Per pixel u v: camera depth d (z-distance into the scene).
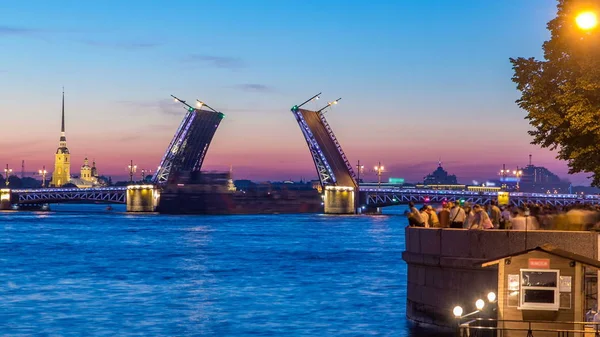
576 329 29.42
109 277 88.75
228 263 107.25
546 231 35.59
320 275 89.12
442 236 38.56
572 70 46.50
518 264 29.88
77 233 190.38
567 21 47.06
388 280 82.56
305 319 56.78
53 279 86.50
